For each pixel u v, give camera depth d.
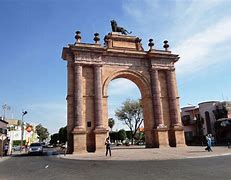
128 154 27.80
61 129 104.06
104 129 34.97
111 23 43.06
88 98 36.41
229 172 12.87
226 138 54.53
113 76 39.12
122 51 40.03
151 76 41.06
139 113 78.38
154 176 12.43
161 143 37.75
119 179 11.96
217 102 61.56
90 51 37.16
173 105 40.34
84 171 15.46
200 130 64.81
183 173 13.05
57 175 14.18
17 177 14.08
